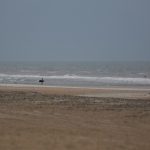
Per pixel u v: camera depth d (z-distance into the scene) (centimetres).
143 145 4044
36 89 11775
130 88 13162
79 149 3647
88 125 5253
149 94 10656
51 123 5259
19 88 12112
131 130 4984
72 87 13212
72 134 4416
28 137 4122
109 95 10344
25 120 5434
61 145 3772
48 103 7769
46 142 3888
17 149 3559
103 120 5788
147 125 5425
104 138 4281
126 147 3888
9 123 5062
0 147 3612
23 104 7550
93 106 7425
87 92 11156
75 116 6116
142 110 6988
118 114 6438
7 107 7050
